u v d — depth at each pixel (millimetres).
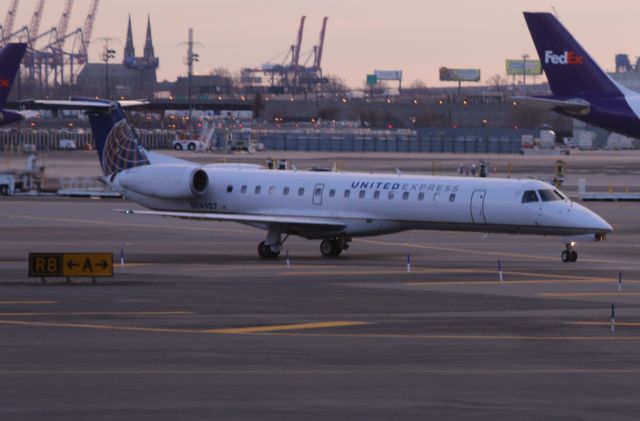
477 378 76625
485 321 102938
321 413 65938
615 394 71688
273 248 163125
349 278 137375
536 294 123000
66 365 80750
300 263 156125
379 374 77938
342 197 166375
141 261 157125
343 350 87625
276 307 111500
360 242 190000
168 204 179375
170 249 175625
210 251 173000
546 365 81688
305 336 94250
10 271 142375
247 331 96688
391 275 141000
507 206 157500
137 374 77438
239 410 66562
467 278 138000
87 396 70188
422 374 78000
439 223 161750
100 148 187625
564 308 112000
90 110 186000
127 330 96812
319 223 163375
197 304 113125
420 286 129625
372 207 164500
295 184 170250
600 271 147000
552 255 169375
